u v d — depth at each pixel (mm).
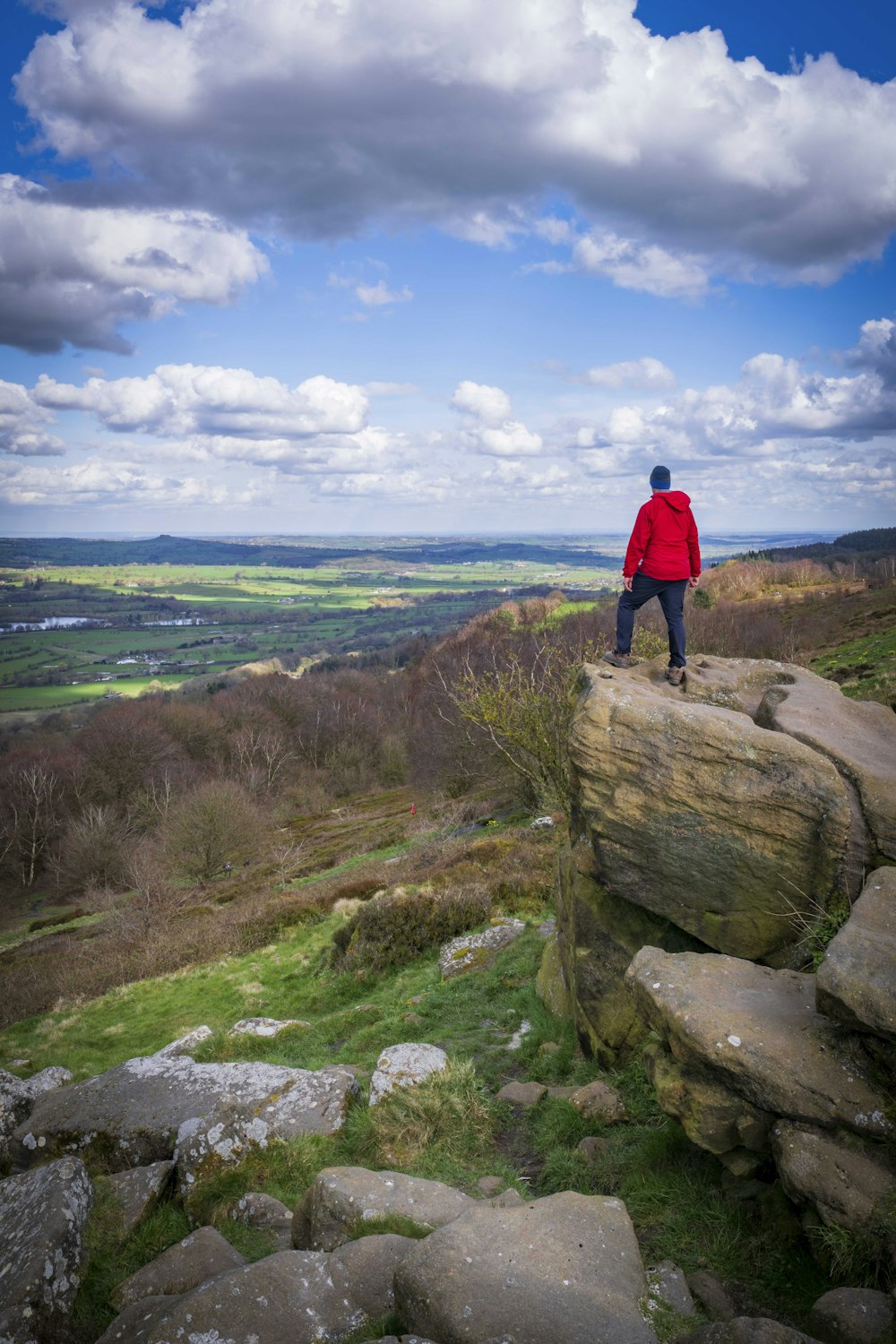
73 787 62219
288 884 35688
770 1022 4930
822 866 6074
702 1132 4914
